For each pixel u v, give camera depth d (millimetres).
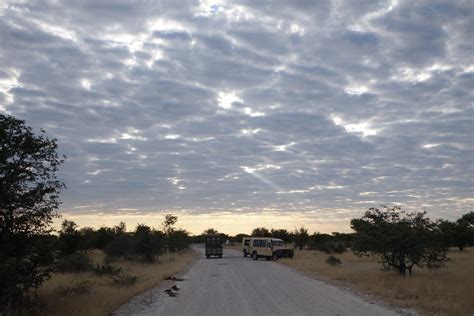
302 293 17906
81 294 16406
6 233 13352
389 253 26406
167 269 31531
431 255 23609
